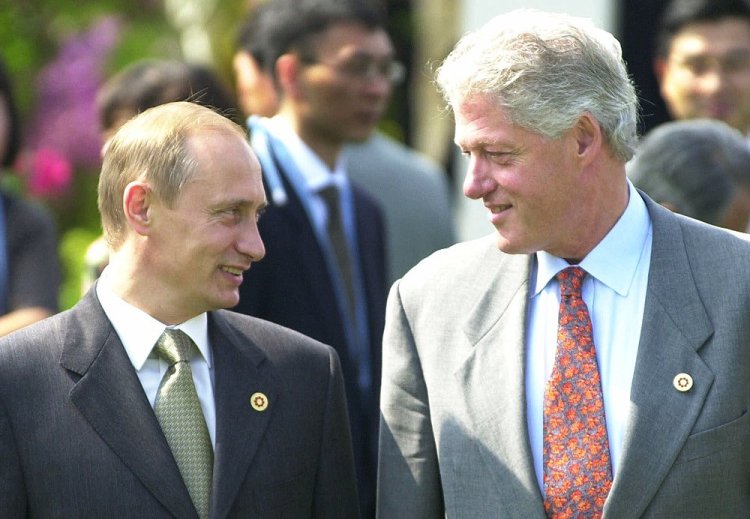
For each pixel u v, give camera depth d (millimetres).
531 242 12781
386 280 19578
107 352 12867
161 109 13047
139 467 12523
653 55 28688
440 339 13641
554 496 12711
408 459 13719
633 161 16156
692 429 12477
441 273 13938
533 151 12414
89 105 32688
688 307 12820
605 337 13008
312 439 13375
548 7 27344
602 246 13070
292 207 17938
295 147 19031
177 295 12898
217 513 12625
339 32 19031
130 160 12812
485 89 12359
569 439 12781
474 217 29203
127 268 12977
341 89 19000
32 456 12461
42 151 31828
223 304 12891
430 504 13719
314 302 17719
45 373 12711
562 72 12391
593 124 12578
